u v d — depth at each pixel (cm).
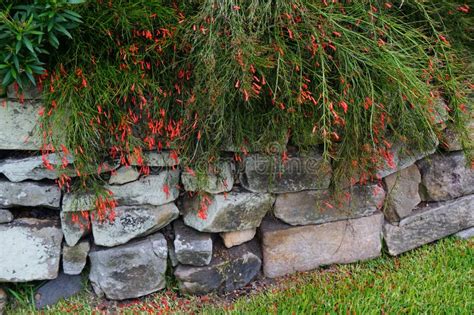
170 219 213
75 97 178
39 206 204
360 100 192
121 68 185
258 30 180
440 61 211
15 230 198
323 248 231
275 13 182
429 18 209
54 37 165
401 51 201
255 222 219
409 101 197
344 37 193
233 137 200
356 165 205
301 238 227
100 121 185
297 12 188
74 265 208
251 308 207
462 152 248
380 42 191
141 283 212
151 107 192
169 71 192
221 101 179
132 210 205
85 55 183
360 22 200
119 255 206
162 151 202
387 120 199
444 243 253
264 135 197
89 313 204
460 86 220
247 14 184
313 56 188
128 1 186
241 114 197
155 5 185
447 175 247
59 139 183
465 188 253
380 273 231
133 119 188
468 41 244
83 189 194
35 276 204
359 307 205
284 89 190
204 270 214
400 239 243
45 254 203
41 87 184
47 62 184
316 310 204
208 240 213
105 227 204
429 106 201
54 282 211
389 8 218
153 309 207
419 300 213
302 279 227
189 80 193
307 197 221
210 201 208
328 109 177
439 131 216
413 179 239
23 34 160
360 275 230
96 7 180
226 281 219
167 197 208
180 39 187
